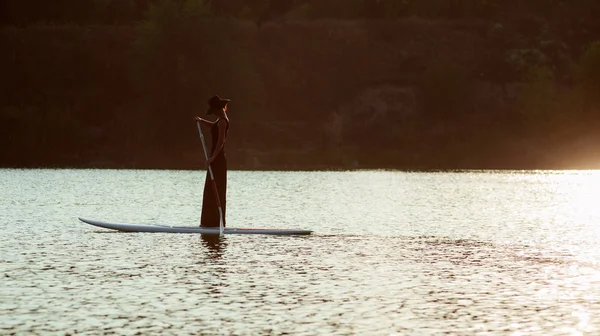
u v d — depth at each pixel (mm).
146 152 96188
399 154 96375
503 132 100250
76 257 15477
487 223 24438
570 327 9812
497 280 13242
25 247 16969
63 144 95875
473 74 104250
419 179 59906
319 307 10930
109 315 10320
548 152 97062
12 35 103875
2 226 21562
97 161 94125
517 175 69500
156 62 95938
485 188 46875
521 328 9766
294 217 25781
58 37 104562
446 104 101375
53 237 18891
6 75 101688
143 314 10398
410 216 26781
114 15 108562
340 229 21953
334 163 93875
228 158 91750
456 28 107312
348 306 11000
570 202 34656
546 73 100562
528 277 13594
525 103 100125
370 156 95562
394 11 107938
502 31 107000
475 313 10586
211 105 20438
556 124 98625
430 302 11320
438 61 103125
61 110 98938
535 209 30516
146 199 34312
